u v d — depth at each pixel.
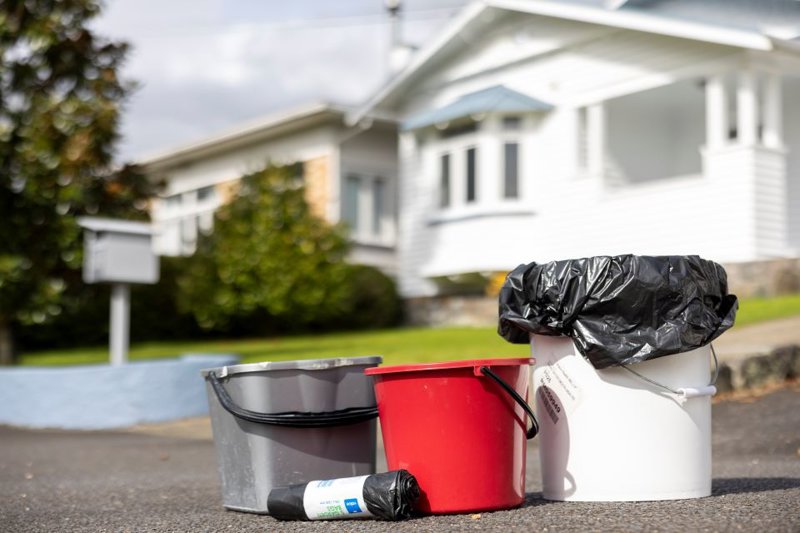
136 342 20.75
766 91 15.10
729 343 10.49
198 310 18.70
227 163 24.34
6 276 13.05
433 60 19.33
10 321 13.80
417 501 4.56
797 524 3.88
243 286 18.48
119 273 11.62
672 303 4.60
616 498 4.66
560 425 4.79
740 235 14.77
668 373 4.65
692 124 18.16
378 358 5.18
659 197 15.82
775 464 6.61
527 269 4.82
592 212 16.77
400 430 4.63
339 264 18.61
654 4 16.91
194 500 5.75
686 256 4.64
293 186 18.94
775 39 13.94
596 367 4.62
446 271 18.62
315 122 21.50
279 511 4.78
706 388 4.72
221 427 5.17
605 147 17.39
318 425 4.93
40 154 13.16
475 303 18.38
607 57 16.72
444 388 4.53
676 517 4.16
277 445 4.95
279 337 19.88
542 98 17.75
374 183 22.23
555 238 17.33
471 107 17.62
